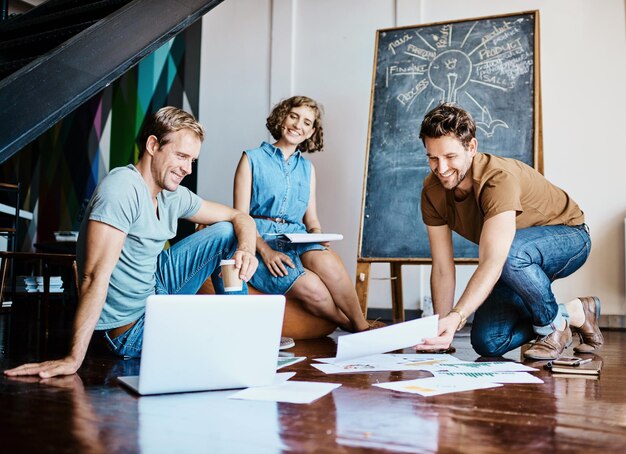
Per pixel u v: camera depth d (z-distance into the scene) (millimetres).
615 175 4016
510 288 2246
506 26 3930
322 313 2926
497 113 3797
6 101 2188
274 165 3082
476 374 1749
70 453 979
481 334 2197
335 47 4809
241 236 2244
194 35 5301
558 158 4133
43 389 1511
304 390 1509
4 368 1939
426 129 1947
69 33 2635
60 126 5738
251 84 5098
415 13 4547
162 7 2713
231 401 1382
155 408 1310
